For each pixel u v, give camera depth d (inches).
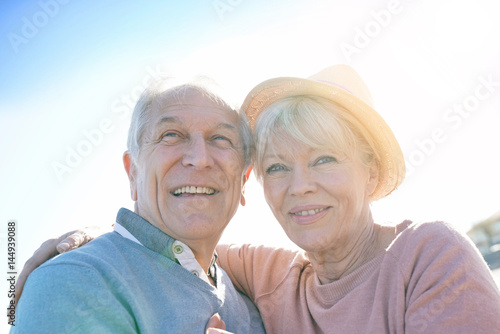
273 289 28.6
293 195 25.9
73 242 24.4
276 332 27.5
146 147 25.5
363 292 24.3
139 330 21.7
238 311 26.8
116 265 22.5
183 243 24.9
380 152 27.3
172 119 25.4
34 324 20.0
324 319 25.0
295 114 26.0
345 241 26.2
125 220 25.0
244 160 27.4
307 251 26.7
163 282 23.4
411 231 24.2
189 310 23.1
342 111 26.3
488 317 20.8
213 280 27.1
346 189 25.5
